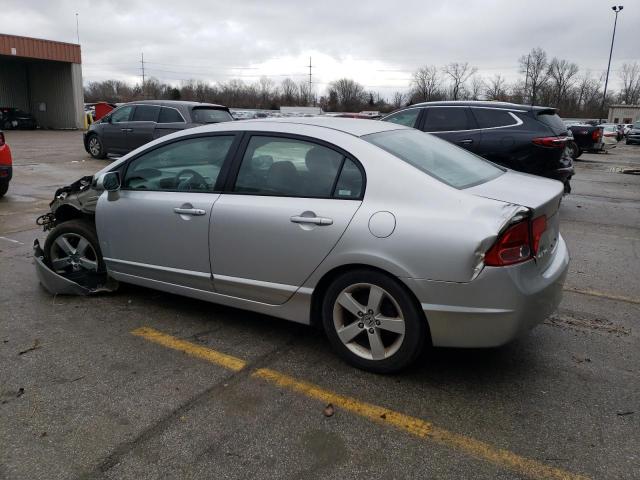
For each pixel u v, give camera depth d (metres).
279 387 3.20
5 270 5.34
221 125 3.97
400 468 2.51
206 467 2.51
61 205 4.92
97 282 4.73
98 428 2.79
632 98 95.44
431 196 3.07
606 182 13.05
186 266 3.98
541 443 2.69
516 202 3.05
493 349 3.69
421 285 3.00
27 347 3.69
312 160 3.46
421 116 8.66
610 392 3.15
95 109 32.53
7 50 29.89
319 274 3.36
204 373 3.36
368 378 3.31
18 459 2.55
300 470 2.49
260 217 3.53
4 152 9.08
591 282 5.13
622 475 2.46
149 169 4.20
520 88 78.56
